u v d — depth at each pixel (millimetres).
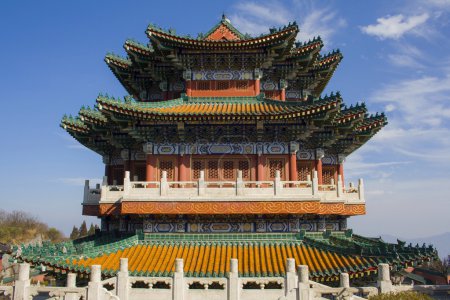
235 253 26703
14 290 21625
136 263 25141
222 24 35312
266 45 31188
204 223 28859
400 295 18500
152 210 27375
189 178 30156
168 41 30891
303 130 29578
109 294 21562
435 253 22969
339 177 32406
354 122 29938
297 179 32000
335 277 23266
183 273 23047
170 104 30844
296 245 27703
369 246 24188
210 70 33031
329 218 32469
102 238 31641
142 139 30250
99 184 35562
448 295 21516
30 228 160875
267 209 27344
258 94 32656
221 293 22406
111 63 35750
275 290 22547
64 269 24062
